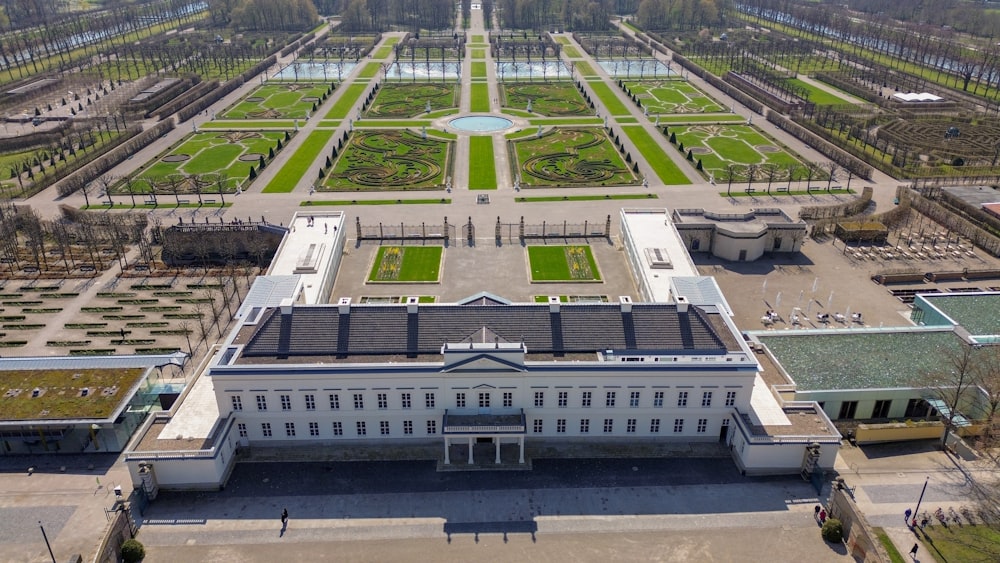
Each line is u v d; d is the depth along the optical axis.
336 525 121.56
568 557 115.44
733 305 193.88
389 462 136.62
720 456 138.50
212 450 126.56
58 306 193.75
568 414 138.50
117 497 122.81
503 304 143.88
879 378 149.50
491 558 115.19
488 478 132.62
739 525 121.62
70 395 141.62
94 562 107.19
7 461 136.75
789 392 144.38
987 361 145.38
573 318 140.75
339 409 136.75
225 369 130.62
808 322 185.00
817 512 123.56
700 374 133.38
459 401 136.00
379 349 137.00
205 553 115.75
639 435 141.62
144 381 148.00
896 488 129.25
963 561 113.44
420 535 119.56
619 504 126.38
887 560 108.12
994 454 138.38
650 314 141.50
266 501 126.75
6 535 118.88
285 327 139.38
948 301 180.38
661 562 114.50
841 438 135.25
